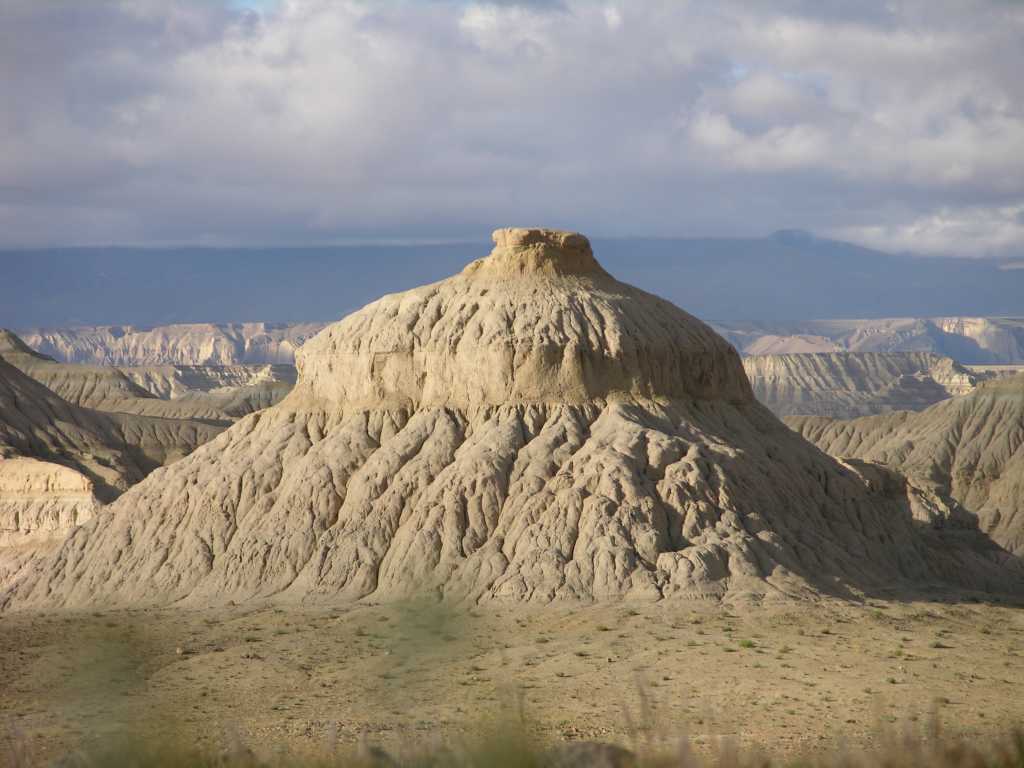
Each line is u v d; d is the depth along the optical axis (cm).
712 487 7781
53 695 5106
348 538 7875
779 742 4209
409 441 8381
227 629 6831
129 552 8525
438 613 4450
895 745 2453
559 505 7600
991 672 5684
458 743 2598
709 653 5981
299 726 4544
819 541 7950
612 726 4519
